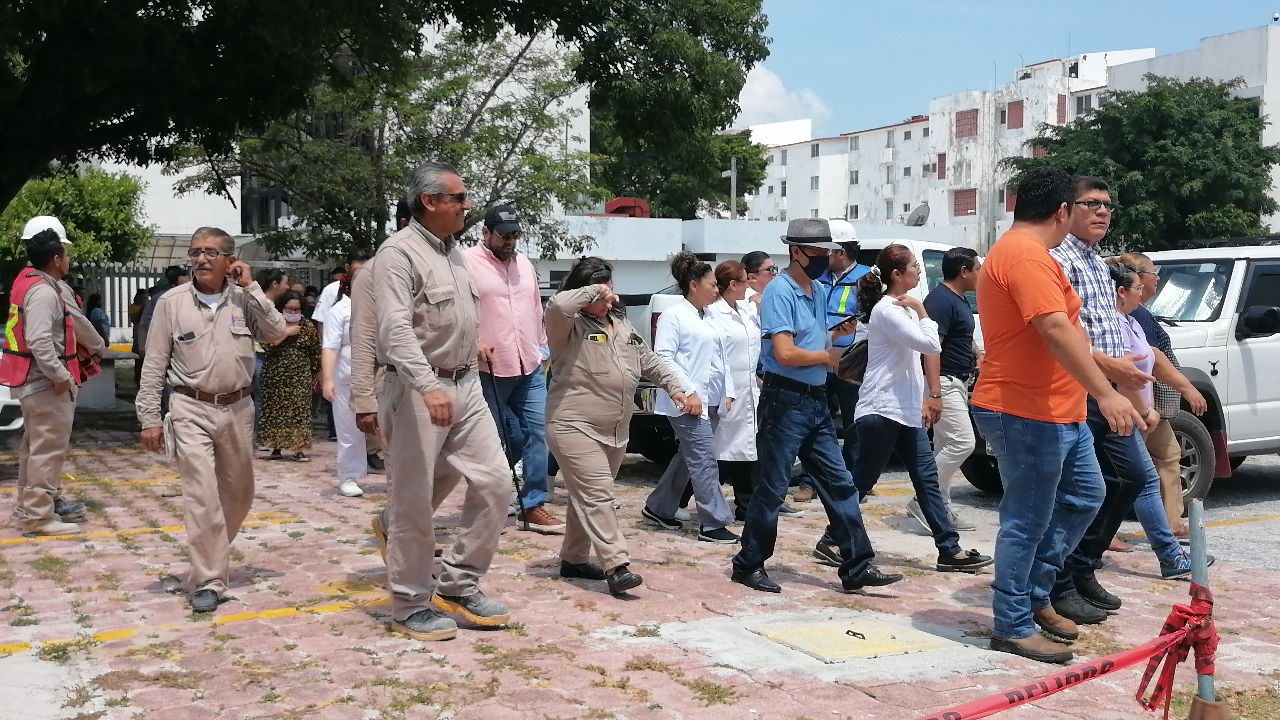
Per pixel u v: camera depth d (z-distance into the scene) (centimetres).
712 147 1967
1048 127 4034
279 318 609
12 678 461
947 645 518
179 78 1223
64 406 759
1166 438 768
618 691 447
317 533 764
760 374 870
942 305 786
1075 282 585
